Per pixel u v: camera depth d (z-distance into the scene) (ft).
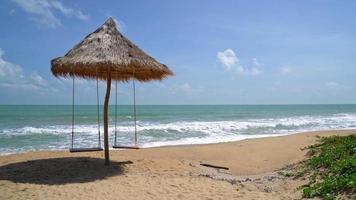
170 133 70.08
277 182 25.31
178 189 22.66
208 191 22.29
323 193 20.08
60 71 28.68
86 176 26.25
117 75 34.14
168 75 30.73
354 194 18.53
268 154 39.55
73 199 20.11
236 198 20.77
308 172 26.22
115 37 28.19
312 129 84.33
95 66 25.71
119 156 36.55
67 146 51.85
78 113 157.17
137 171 28.63
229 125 89.97
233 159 37.27
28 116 127.44
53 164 30.35
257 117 137.18
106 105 29.78
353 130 73.72
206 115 150.00
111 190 22.18
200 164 33.58
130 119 115.14
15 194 20.90
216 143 52.34
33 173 27.07
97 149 28.66
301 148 40.63
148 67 27.35
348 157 25.98
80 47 27.63
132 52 27.78
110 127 80.84
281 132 76.28
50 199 20.03
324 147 34.71
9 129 75.87
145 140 58.90
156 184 23.94
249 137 64.28
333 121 112.98
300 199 20.38
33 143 55.01
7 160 33.30
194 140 59.21
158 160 33.71
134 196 20.89
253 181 26.14
